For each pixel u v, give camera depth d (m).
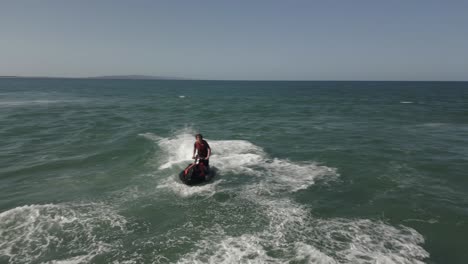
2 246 5.06
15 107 29.34
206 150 8.64
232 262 4.64
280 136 15.38
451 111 28.28
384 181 8.55
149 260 4.74
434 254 5.04
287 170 9.52
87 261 4.71
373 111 28.53
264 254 4.87
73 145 12.62
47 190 7.67
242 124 19.66
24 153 11.25
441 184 8.35
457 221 6.20
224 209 6.62
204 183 8.17
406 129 17.80
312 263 4.62
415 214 6.49
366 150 12.24
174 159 10.59
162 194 7.43
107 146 12.44
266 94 64.50
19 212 6.24
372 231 5.72
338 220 6.15
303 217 6.25
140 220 6.10
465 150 12.25
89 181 8.33
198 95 59.84
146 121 20.59
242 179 8.59
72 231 5.60
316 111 28.62
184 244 5.20
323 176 8.95
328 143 13.68
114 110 28.14
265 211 6.52
